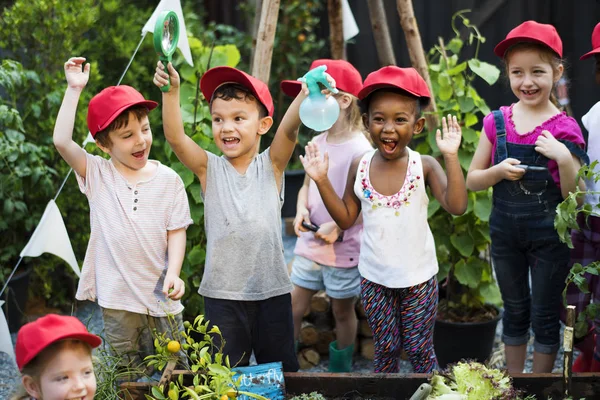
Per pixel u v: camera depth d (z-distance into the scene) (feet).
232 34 23.81
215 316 9.23
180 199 9.52
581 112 19.22
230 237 9.07
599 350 9.59
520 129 9.81
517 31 9.55
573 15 19.07
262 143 21.61
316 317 12.37
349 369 11.64
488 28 20.49
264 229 9.11
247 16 23.66
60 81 15.33
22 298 14.32
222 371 7.53
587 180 10.00
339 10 13.64
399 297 9.51
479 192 11.94
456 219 11.98
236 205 9.09
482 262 12.19
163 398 7.65
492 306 12.41
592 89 19.04
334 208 9.40
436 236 12.10
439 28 21.06
